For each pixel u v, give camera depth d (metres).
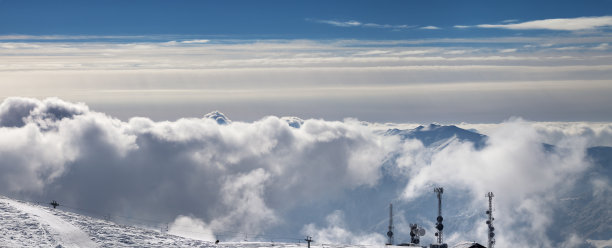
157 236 109.75
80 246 91.06
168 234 115.00
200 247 107.31
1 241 83.94
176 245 105.12
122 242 99.25
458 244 148.38
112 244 96.56
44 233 92.12
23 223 95.38
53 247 86.44
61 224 100.50
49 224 97.88
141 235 107.12
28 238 88.19
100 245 94.31
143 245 99.88
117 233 104.44
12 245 83.06
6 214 99.50
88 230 101.44
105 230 104.44
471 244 144.12
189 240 112.88
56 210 113.44
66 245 89.25
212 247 109.56
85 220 109.19
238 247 146.50
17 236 88.06
